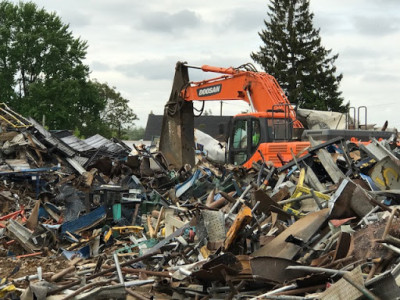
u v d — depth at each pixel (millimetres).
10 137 22266
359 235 7348
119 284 7078
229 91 22359
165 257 8891
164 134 23531
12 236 11914
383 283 5574
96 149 25484
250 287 7332
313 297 6172
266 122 19938
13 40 64938
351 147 14844
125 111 90438
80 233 12242
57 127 62406
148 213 13750
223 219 9086
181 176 19500
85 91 67062
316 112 22625
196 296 7559
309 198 10195
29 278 8383
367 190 9914
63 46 65000
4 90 63281
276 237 8273
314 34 64562
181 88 23281
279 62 63000
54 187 19047
